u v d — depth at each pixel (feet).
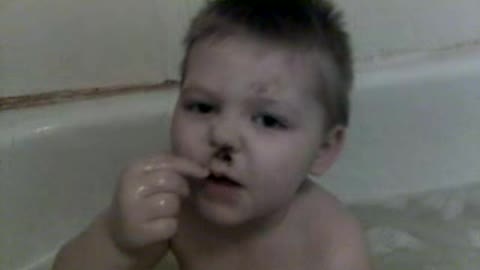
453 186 3.87
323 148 2.48
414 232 3.57
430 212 3.72
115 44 3.60
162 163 2.32
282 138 2.23
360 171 3.80
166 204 2.31
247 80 2.19
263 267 2.64
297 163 2.30
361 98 3.65
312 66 2.29
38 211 3.37
